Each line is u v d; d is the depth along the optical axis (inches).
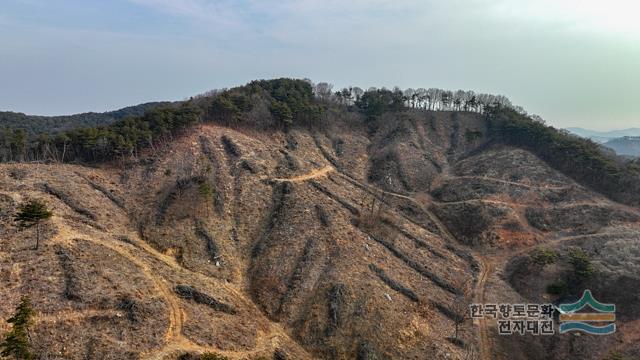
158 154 4320.9
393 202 4648.1
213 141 4680.1
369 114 6683.1
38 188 3270.2
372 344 2635.3
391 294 3107.8
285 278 3132.4
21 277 2305.6
